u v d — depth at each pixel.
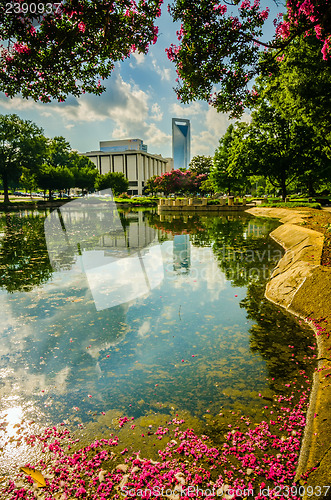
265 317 4.44
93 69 4.14
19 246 10.80
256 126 27.44
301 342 3.69
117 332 3.90
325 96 13.91
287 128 26.50
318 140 23.36
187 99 5.09
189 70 4.62
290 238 10.00
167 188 62.16
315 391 2.67
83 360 3.27
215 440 2.18
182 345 3.60
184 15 4.30
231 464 1.97
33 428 2.32
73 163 60.06
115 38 3.85
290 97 15.32
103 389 2.79
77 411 2.51
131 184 106.81
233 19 4.34
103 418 2.42
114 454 2.06
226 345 3.61
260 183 55.88
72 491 1.78
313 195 33.78
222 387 2.82
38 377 2.97
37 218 23.52
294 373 3.04
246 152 27.83
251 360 3.29
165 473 1.90
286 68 13.73
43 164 45.84
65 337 3.75
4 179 40.47
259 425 2.32
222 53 4.46
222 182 35.22
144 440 2.19
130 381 2.92
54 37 3.39
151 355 3.38
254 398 2.65
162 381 2.91
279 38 4.86
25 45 3.45
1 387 2.81
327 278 4.75
